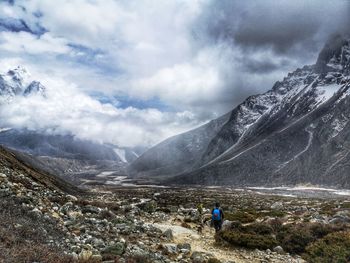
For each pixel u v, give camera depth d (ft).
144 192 439.22
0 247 35.47
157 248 61.41
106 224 69.62
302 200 297.94
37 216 57.16
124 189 569.23
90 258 43.01
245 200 284.00
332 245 60.44
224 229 77.46
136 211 110.11
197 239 77.10
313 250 61.57
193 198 299.79
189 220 103.45
